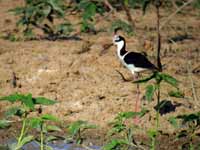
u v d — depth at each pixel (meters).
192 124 11.38
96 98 12.88
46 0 16.11
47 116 7.76
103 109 12.41
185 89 13.15
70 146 10.92
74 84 13.58
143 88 13.28
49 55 15.57
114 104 12.58
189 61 15.08
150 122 11.84
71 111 12.38
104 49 16.28
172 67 14.81
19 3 23.36
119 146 9.09
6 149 9.27
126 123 11.79
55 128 8.24
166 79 8.30
